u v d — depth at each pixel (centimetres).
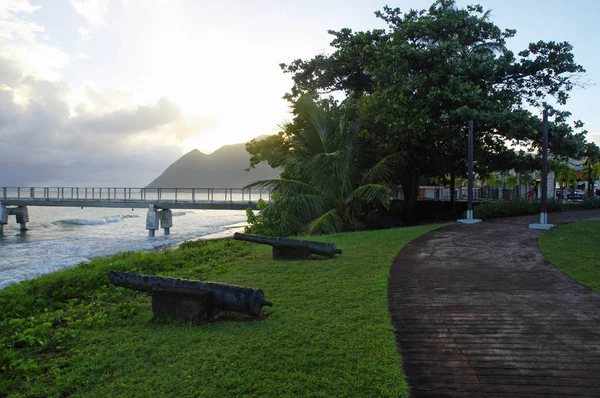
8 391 352
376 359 399
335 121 2034
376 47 1995
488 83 1995
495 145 1981
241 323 502
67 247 2169
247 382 353
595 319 520
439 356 414
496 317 529
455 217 2350
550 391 347
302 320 509
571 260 852
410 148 2111
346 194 1947
